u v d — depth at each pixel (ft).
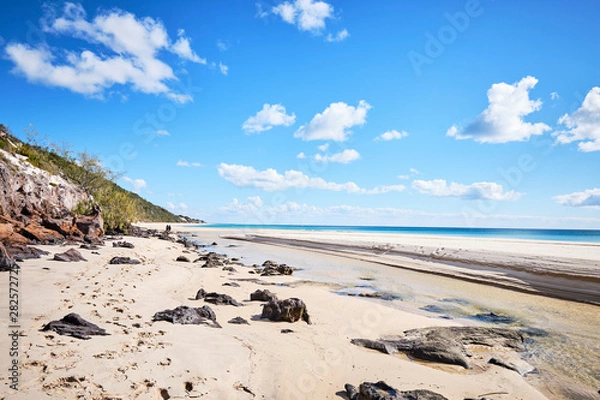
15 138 104.73
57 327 24.43
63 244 73.92
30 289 36.22
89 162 134.62
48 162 112.06
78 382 17.53
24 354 19.98
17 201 78.95
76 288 38.73
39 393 16.07
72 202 110.11
